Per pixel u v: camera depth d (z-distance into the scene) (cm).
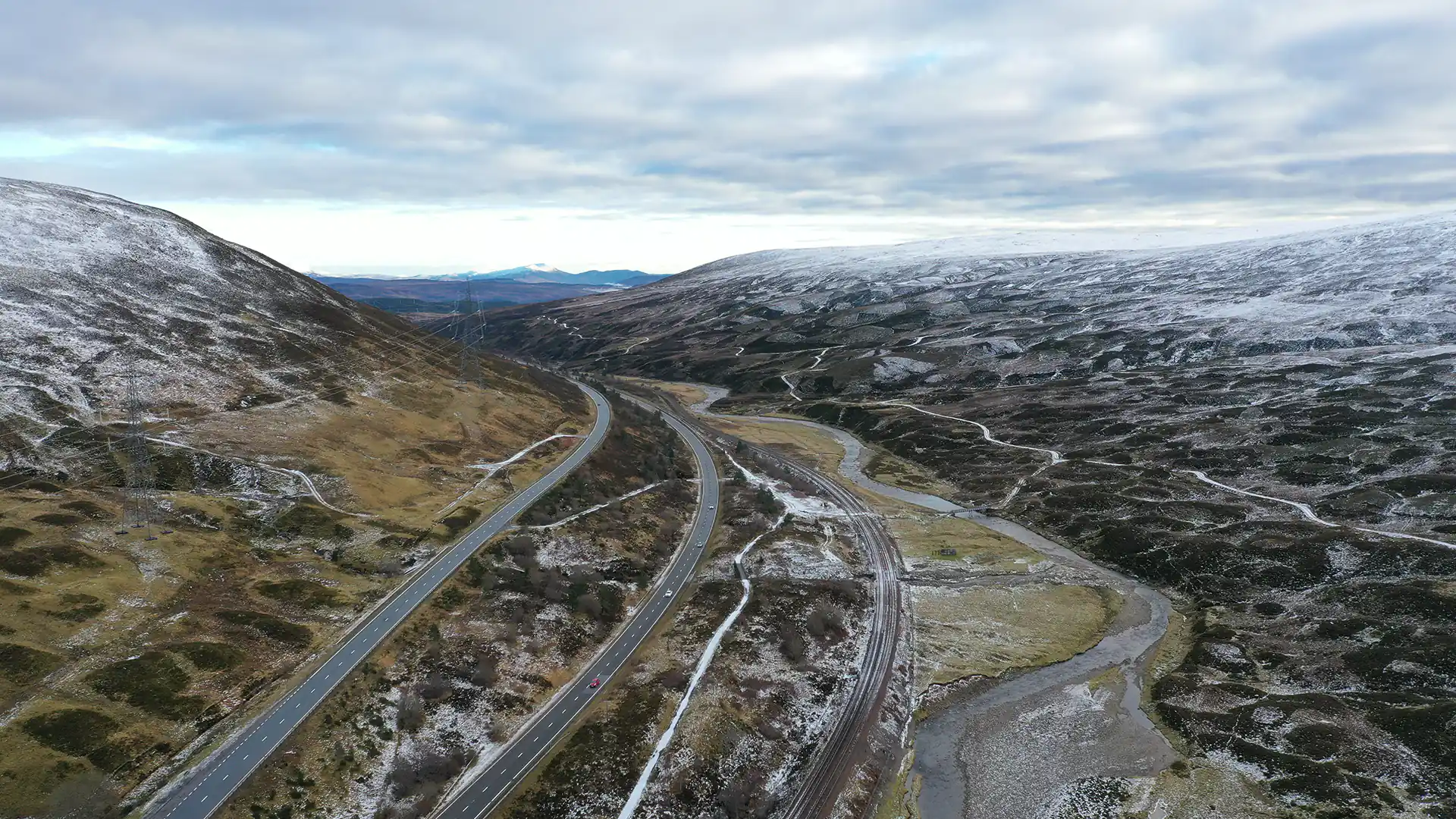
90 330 13100
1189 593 10619
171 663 7050
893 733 7875
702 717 7719
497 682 8019
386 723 7169
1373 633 8644
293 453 11656
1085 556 12175
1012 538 12950
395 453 12900
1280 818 6362
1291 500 12650
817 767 7288
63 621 7219
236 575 8838
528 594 9656
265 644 7750
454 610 9006
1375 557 10088
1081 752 7500
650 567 11275
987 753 7562
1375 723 7175
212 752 6406
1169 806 6631
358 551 9856
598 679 8431
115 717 6350
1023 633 9812
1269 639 9000
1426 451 13275
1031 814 6675
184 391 12519
